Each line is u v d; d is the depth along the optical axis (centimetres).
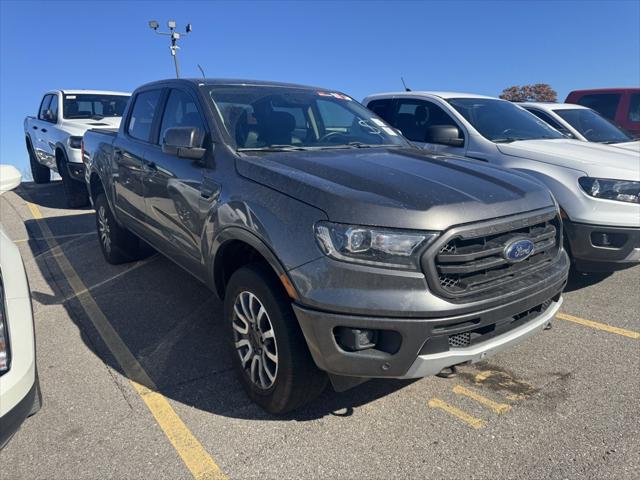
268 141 339
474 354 243
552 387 314
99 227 565
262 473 242
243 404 298
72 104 962
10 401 195
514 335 262
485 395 306
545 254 287
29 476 240
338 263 228
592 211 420
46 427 276
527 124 583
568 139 563
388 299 224
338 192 241
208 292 474
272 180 269
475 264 239
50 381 322
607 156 462
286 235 244
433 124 594
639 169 427
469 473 241
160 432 272
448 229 230
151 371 335
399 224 227
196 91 365
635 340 376
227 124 335
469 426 276
